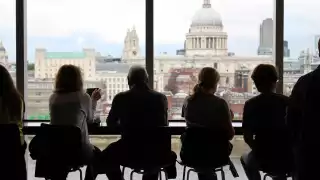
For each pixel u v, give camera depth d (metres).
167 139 2.68
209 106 2.77
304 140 2.37
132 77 2.80
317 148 2.33
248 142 2.75
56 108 2.80
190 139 2.71
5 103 2.59
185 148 2.75
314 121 2.33
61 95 2.82
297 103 2.39
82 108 2.83
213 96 2.81
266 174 2.76
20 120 2.65
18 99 2.63
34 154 2.75
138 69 2.81
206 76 2.83
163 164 2.71
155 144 2.66
